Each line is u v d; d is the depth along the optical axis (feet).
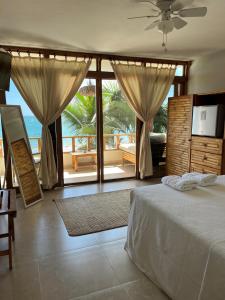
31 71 12.31
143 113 14.82
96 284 6.16
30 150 12.32
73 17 8.54
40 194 12.23
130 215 7.35
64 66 12.82
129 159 15.97
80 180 15.05
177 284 5.14
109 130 15.02
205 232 4.70
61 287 6.07
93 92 14.11
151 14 8.32
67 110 13.80
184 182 7.09
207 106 12.13
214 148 11.76
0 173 13.15
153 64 14.83
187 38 10.93
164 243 5.61
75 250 7.73
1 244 8.13
